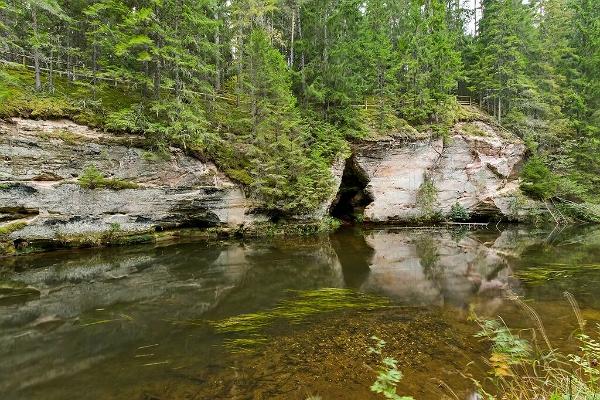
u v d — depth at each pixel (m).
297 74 23.31
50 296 9.49
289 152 19.83
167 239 16.92
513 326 7.62
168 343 6.81
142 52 15.36
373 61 26.83
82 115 14.89
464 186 27.02
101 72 18.52
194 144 17.33
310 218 21.41
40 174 13.58
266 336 7.17
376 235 21.14
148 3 16.22
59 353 6.37
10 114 13.20
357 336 7.19
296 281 11.41
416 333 7.35
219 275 11.91
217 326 7.67
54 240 13.88
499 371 5.04
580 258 14.62
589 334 7.06
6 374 5.65
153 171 16.19
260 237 19.12
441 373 5.68
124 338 7.03
